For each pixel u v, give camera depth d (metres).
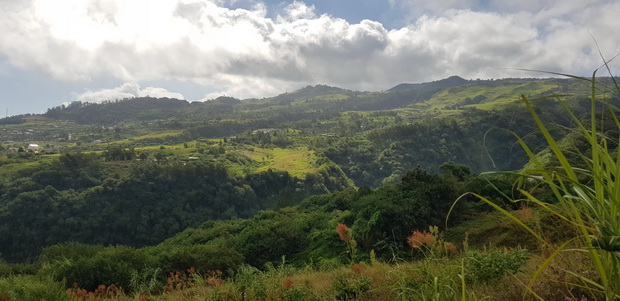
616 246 1.13
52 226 64.31
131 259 13.46
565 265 2.38
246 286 5.73
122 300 8.89
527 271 3.14
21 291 7.07
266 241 20.23
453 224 16.14
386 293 4.23
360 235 16.45
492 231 10.71
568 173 1.29
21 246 62.44
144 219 69.12
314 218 24.66
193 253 15.94
